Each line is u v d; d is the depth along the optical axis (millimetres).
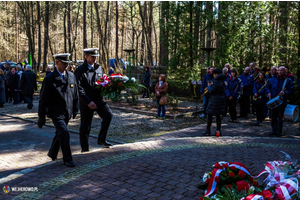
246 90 10875
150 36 31000
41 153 6598
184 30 16688
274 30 16500
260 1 16047
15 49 46844
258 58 16828
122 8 41938
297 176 3133
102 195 3906
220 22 16250
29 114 11891
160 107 10961
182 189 4113
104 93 5574
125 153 5895
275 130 8227
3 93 13766
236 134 8250
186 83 17000
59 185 4242
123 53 51938
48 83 4949
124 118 10961
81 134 5996
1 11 38719
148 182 4367
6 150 6816
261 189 3326
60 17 41750
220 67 16141
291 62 16219
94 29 43906
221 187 3414
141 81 18578
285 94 8031
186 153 5984
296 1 14750
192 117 11203
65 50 34938
